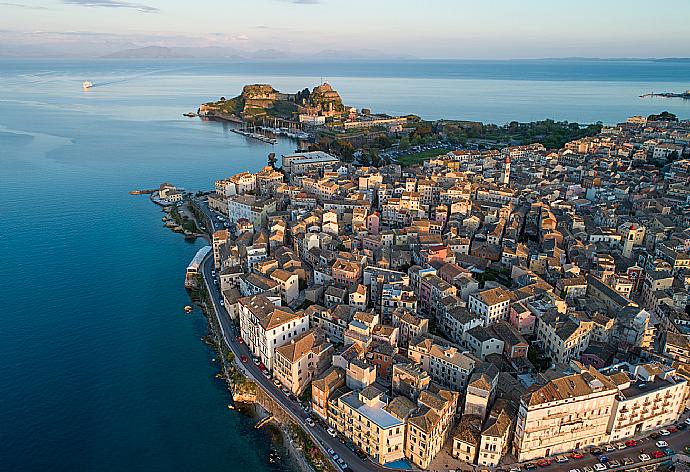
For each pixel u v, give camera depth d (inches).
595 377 7401.6
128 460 7534.5
